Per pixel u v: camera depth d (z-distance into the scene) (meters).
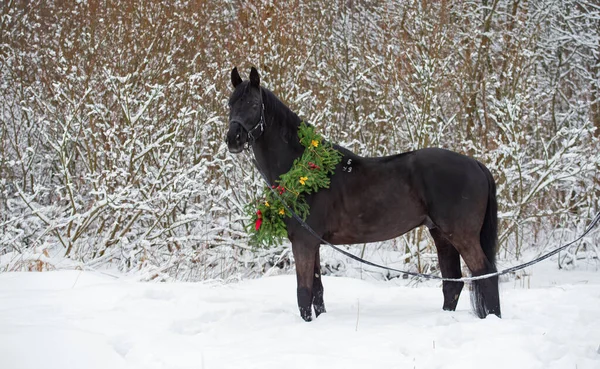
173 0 11.61
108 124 9.88
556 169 10.39
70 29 11.64
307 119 10.82
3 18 12.09
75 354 3.83
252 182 9.73
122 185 9.69
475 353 4.10
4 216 10.65
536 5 14.45
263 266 10.05
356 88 12.24
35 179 11.33
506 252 11.55
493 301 5.12
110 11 11.17
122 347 4.35
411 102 10.78
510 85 12.19
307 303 5.18
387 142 11.85
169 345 4.32
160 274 7.82
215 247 9.77
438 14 11.26
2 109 11.27
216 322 5.19
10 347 3.79
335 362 3.93
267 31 10.81
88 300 5.71
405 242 10.12
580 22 14.66
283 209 5.09
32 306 5.41
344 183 5.23
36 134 11.31
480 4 14.62
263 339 4.58
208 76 10.91
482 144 11.76
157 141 9.21
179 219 9.26
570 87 14.73
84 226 9.24
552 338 4.48
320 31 12.62
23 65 11.88
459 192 5.08
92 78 10.69
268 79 10.51
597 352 4.19
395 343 4.38
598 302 6.18
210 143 10.34
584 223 11.43
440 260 5.72
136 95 10.64
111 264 9.80
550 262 11.50
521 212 11.01
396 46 11.76
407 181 5.20
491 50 13.69
